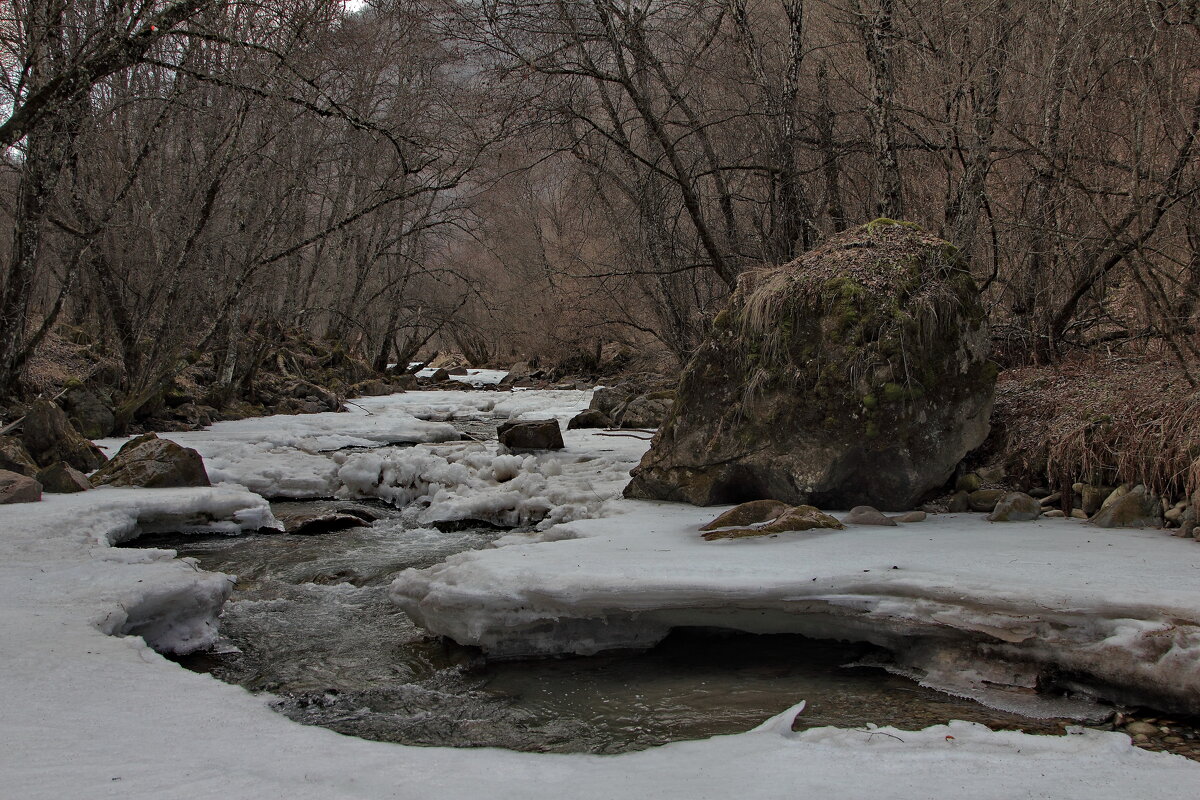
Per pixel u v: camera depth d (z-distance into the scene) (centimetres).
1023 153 847
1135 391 686
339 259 2947
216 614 570
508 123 1184
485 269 4016
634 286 1805
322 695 459
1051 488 678
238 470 1065
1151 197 752
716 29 1280
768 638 516
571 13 1105
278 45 1374
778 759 325
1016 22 862
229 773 297
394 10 1582
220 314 1636
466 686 471
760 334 728
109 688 388
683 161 1336
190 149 1634
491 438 1522
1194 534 546
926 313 688
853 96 1242
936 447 686
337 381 2448
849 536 601
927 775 304
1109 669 395
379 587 666
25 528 676
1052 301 910
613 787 294
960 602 447
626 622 517
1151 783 296
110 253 1489
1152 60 712
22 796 265
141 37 960
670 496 786
